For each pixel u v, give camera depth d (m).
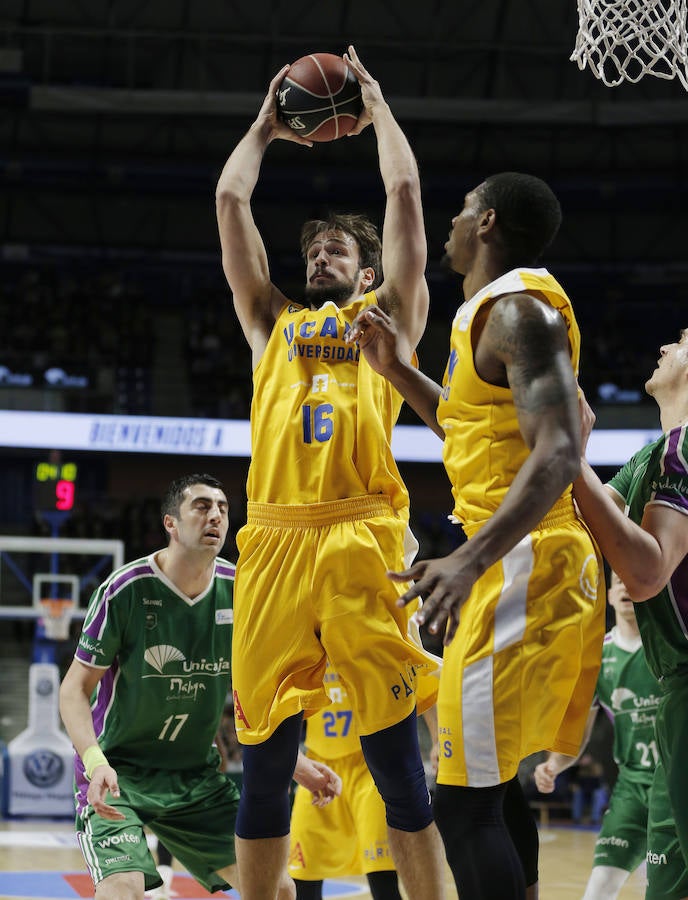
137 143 29.52
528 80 28.39
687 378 4.12
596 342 28.72
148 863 4.82
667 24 4.83
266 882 4.12
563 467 2.90
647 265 30.33
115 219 30.91
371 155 29.73
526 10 27.61
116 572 5.34
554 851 13.79
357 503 4.01
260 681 3.96
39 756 16.48
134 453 23.70
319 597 3.91
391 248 4.36
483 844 3.27
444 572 2.77
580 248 31.06
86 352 27.44
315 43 27.91
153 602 5.31
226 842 5.41
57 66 28.42
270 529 4.05
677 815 3.59
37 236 30.75
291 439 4.08
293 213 30.84
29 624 23.84
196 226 31.20
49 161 28.80
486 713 3.27
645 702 6.32
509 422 3.36
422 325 4.44
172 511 5.33
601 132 29.30
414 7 27.70
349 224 4.69
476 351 3.35
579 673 3.54
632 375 27.27
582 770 18.98
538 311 3.14
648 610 3.71
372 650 3.87
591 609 3.46
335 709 6.11
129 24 27.59
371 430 4.07
